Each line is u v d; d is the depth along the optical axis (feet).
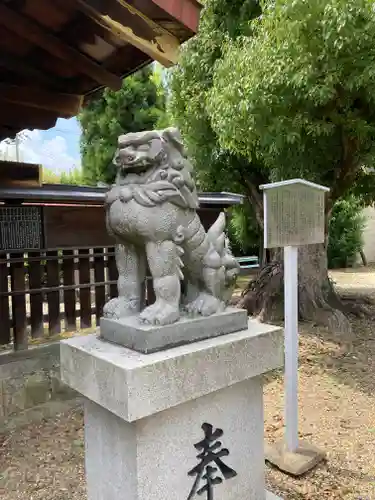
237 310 6.70
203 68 21.25
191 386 5.55
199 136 22.68
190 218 6.23
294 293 9.41
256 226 31.65
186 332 5.89
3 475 9.21
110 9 7.77
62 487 8.71
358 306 22.91
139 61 11.51
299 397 13.00
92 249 14.32
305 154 17.66
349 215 45.91
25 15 9.32
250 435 6.77
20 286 12.51
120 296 6.48
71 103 13.01
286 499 8.18
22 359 12.46
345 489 8.48
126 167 5.94
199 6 8.41
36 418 12.26
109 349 5.79
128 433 5.47
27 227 12.44
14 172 11.97
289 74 13.89
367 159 17.52
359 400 12.70
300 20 13.14
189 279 6.77
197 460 6.00
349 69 13.79
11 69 11.35
